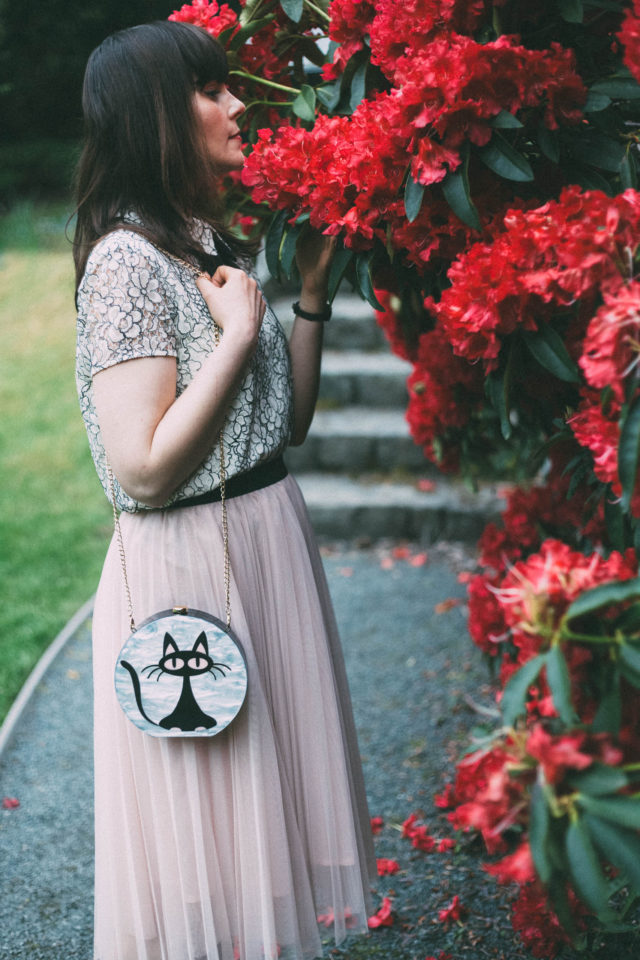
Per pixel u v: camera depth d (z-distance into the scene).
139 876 1.63
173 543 1.55
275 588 1.63
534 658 1.09
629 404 1.13
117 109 1.51
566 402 1.77
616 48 1.55
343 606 3.89
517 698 1.06
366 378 4.95
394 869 2.30
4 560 4.17
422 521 4.42
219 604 1.56
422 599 3.90
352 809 1.77
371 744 2.92
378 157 1.48
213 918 1.61
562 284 1.23
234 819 1.61
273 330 1.66
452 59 1.35
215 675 1.52
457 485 4.60
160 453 1.42
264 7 1.85
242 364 1.47
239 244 1.80
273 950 1.61
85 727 3.06
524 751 1.01
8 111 9.72
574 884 0.97
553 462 2.22
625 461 1.13
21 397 6.02
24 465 5.13
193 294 1.51
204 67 1.55
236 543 1.58
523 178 1.39
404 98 1.38
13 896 2.31
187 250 1.55
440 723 3.00
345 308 5.29
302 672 1.66
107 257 1.45
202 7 1.84
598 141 1.51
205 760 1.58
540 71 1.37
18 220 8.82
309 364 1.85
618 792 1.03
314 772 1.69
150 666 1.52
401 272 1.72
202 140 1.56
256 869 1.60
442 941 2.07
